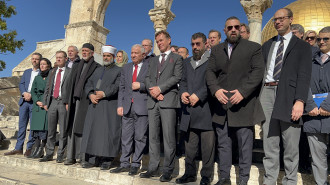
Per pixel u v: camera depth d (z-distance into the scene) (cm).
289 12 343
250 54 351
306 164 396
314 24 2483
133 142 500
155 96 408
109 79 486
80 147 496
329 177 361
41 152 561
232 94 349
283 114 314
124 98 465
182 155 520
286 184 331
